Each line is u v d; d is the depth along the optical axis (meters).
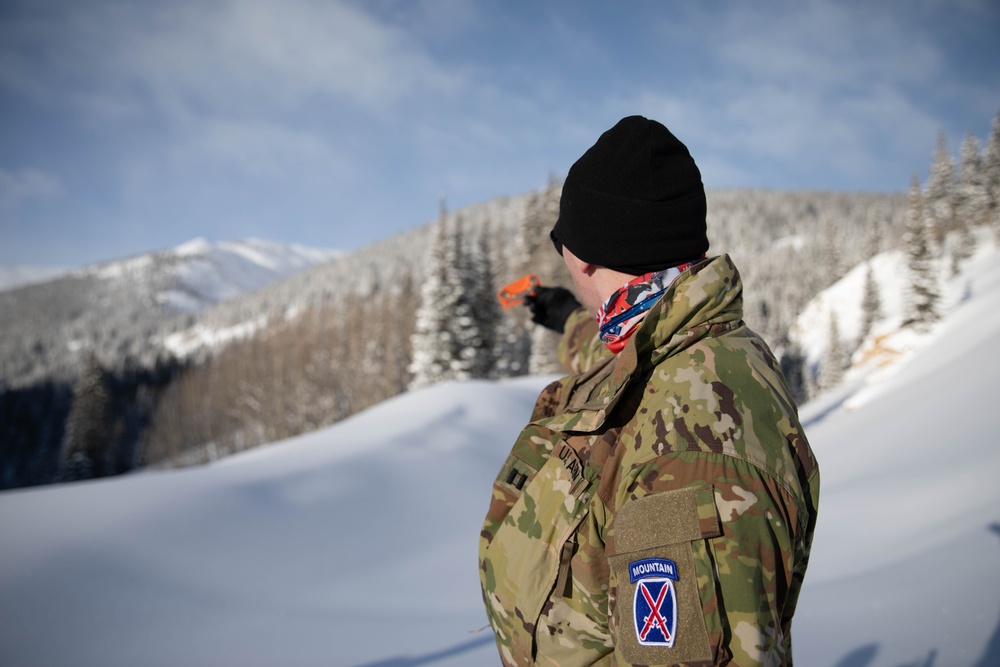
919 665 2.99
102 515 6.23
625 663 0.73
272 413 50.16
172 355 100.00
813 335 70.44
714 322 0.86
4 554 5.37
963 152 54.62
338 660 4.08
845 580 4.84
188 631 4.60
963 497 6.83
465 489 8.42
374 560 6.36
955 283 37.94
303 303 150.25
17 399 76.88
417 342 27.45
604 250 0.93
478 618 4.89
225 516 6.57
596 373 1.07
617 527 0.77
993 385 12.57
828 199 163.88
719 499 0.71
